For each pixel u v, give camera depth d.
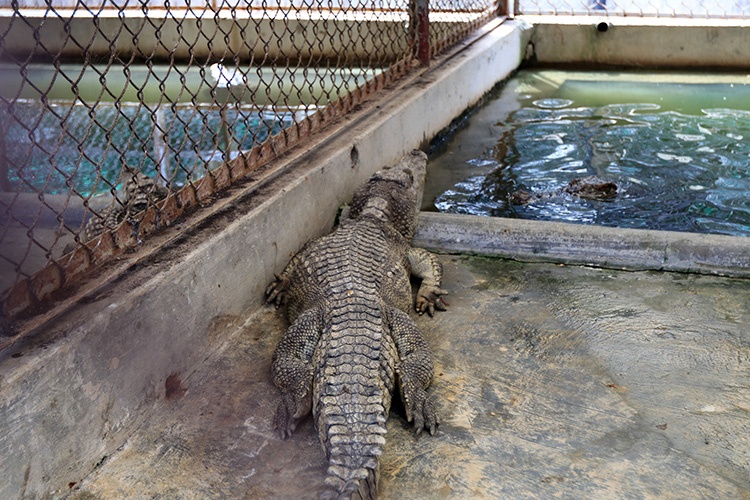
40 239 4.62
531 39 9.58
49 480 2.58
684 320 3.83
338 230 4.22
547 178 6.06
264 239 3.87
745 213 5.31
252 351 3.59
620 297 4.09
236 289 3.68
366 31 8.94
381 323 3.34
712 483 2.73
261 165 4.27
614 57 9.44
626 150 6.61
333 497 2.50
